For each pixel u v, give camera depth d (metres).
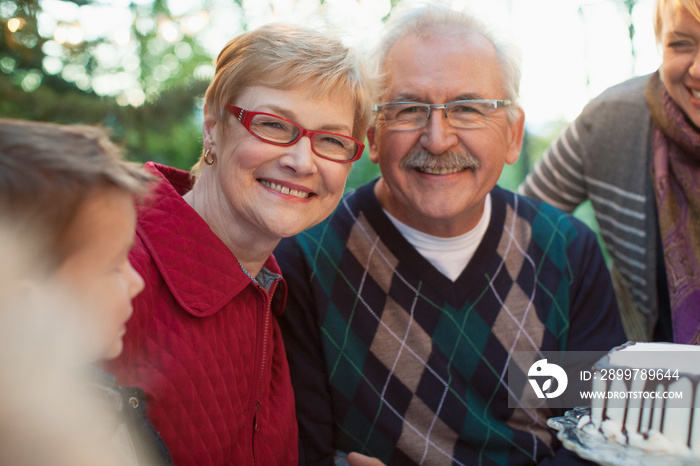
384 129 1.51
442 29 1.48
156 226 1.11
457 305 1.58
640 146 1.94
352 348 1.55
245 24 4.65
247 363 1.21
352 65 1.18
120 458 0.78
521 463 1.52
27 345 0.63
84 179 0.64
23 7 2.98
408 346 1.56
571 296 1.68
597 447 1.23
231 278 1.15
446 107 1.44
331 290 1.58
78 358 0.70
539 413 1.61
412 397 1.54
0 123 0.64
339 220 1.66
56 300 0.65
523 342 1.60
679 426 1.21
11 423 0.63
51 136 0.66
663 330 1.94
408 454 1.52
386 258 1.60
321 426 1.55
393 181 1.54
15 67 3.42
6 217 0.60
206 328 1.11
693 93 1.66
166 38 3.50
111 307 0.72
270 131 1.13
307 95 1.14
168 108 3.87
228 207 1.21
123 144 0.81
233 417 1.14
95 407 0.75
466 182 1.50
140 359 1.02
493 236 1.64
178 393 1.03
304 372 1.55
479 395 1.58
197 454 1.05
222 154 1.17
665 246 1.82
